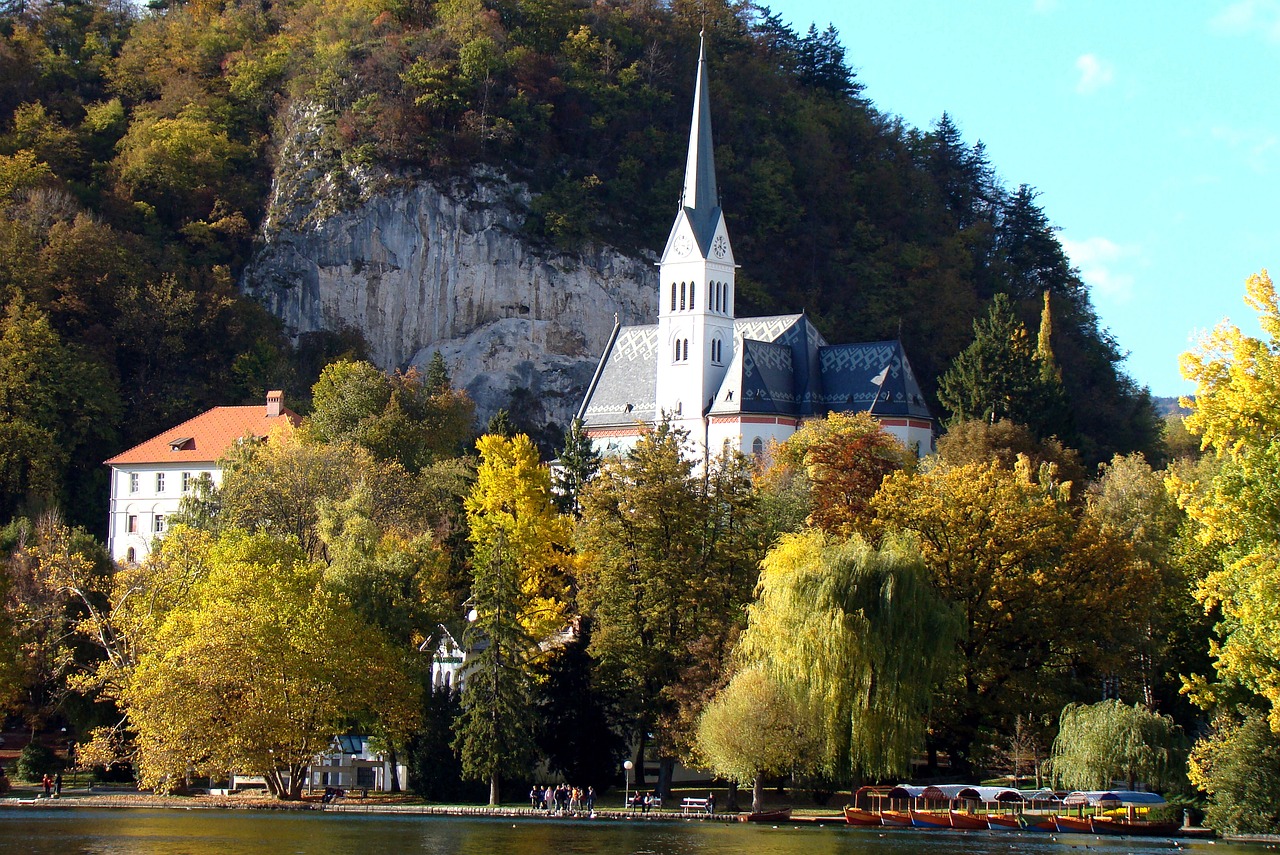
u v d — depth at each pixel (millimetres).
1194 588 116250
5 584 130375
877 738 103125
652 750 125062
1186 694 118000
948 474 124062
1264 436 88875
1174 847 93375
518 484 139125
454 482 166500
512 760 112688
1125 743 103625
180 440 199500
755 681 104438
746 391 197250
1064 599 112750
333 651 112562
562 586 136750
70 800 115500
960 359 196500
